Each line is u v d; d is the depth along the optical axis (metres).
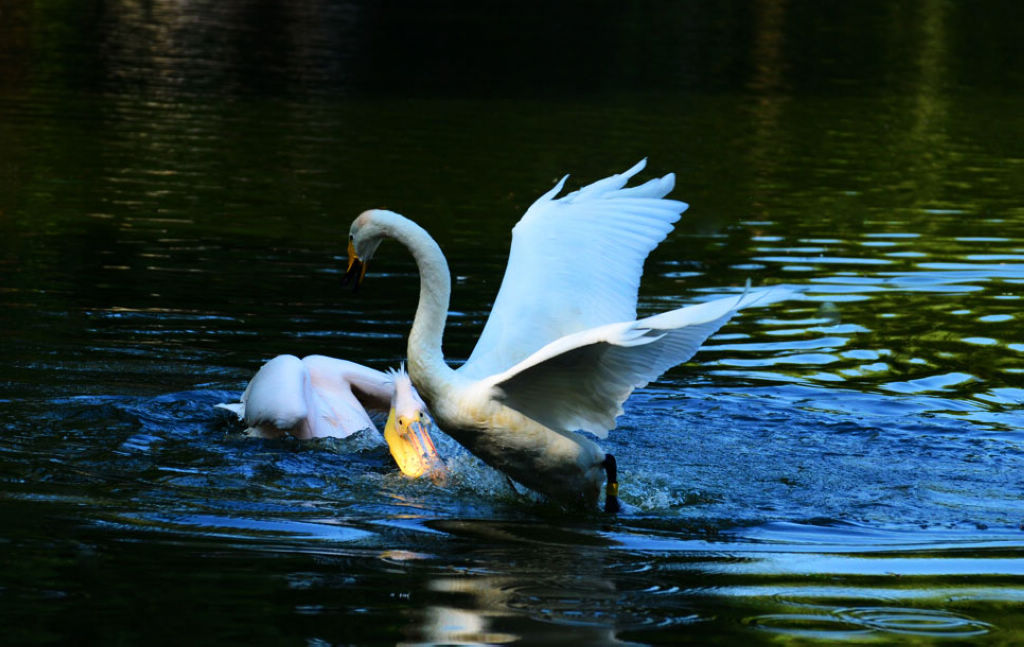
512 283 10.20
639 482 9.71
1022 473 10.04
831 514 9.02
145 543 7.82
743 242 19.38
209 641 6.32
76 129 26.53
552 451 9.15
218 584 7.15
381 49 42.84
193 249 17.38
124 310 14.14
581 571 7.61
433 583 7.29
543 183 23.11
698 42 47.62
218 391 11.59
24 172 22.08
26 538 7.81
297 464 9.95
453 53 42.59
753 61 43.38
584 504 9.30
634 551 8.08
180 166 23.34
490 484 9.80
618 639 6.49
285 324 13.91
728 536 8.46
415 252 9.45
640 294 15.97
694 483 9.75
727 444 10.75
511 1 58.72
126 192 20.94
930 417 11.53
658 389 12.30
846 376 12.84
